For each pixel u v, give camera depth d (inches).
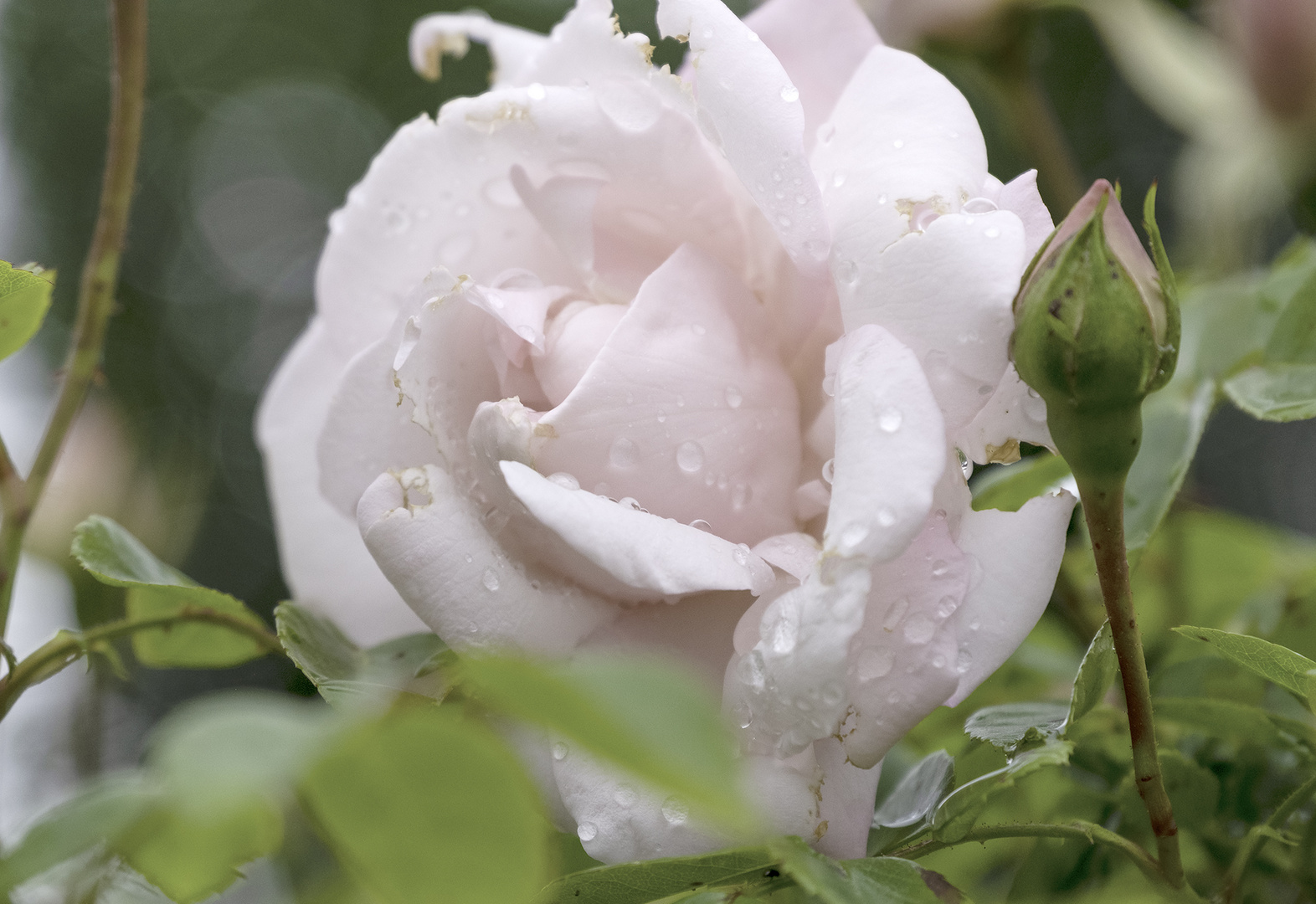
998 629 13.9
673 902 13.4
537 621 14.3
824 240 14.1
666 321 14.3
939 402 13.7
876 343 13.8
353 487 14.9
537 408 14.7
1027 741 14.1
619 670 10.0
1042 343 13.4
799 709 13.5
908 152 14.1
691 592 14.2
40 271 14.4
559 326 14.7
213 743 9.6
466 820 11.2
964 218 13.7
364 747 10.6
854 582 13.4
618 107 14.7
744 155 14.1
